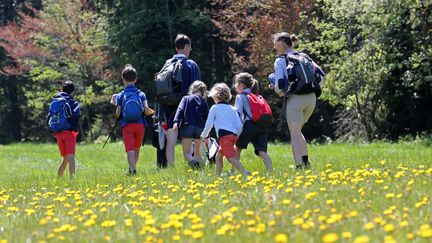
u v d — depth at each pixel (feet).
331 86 123.24
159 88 57.11
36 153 121.49
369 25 116.57
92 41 187.83
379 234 22.56
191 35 186.50
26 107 244.42
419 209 27.63
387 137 130.31
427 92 126.62
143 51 182.80
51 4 183.93
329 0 122.31
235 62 169.07
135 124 57.11
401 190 32.37
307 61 47.39
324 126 158.20
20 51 184.75
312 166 48.34
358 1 117.19
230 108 48.83
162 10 183.42
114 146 130.41
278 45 48.39
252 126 48.98
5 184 57.98
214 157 56.90
